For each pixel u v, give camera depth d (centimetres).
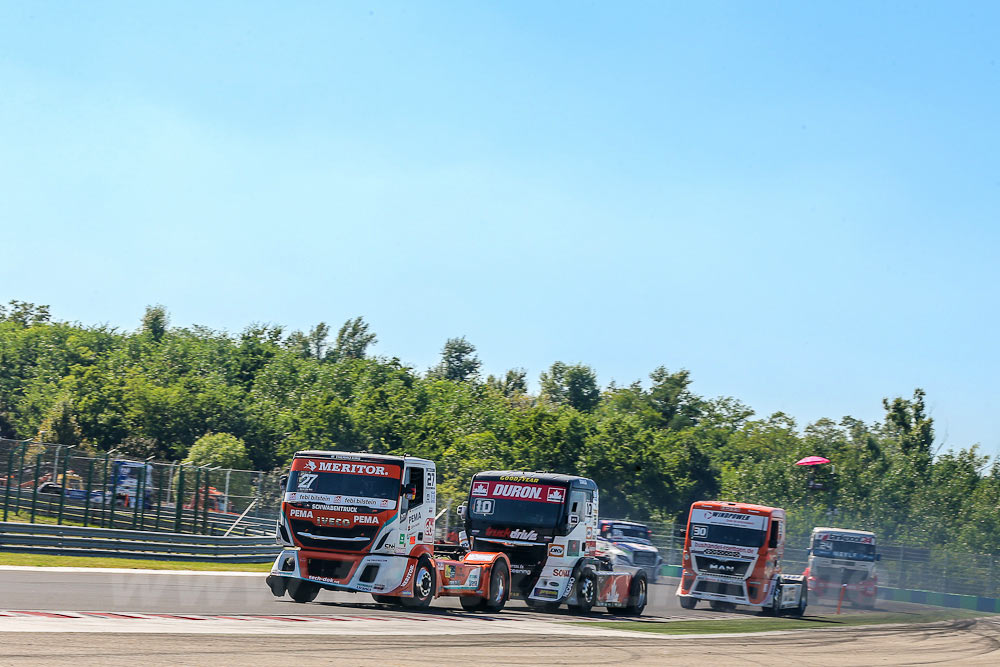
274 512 9606
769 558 6638
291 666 2523
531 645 3519
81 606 3678
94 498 8056
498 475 5412
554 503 5250
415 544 4522
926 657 4459
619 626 4744
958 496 15838
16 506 7769
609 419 18900
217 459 15888
